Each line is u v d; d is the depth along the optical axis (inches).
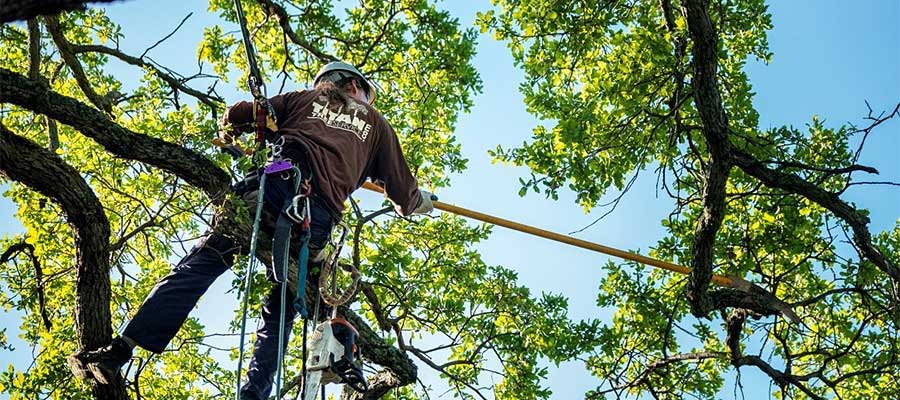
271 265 268.5
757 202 431.8
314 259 264.2
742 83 429.1
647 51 418.0
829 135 419.2
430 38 454.9
